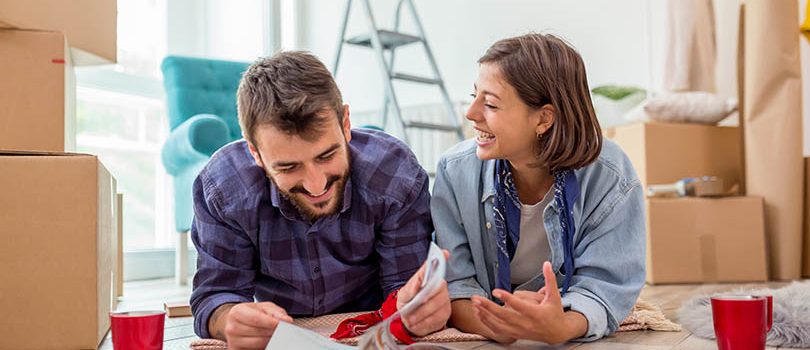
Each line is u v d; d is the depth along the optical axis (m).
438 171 1.37
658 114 2.73
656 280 2.52
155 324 0.95
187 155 2.70
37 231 1.20
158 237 3.50
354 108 4.06
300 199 1.15
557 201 1.22
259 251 1.33
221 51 3.73
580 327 1.13
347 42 3.59
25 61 1.44
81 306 1.21
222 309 1.22
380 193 1.30
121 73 3.31
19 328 1.19
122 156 3.38
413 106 3.71
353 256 1.36
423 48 3.81
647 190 2.61
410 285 1.09
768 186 2.63
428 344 1.01
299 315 1.42
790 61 2.62
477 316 1.16
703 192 2.54
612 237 1.24
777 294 1.41
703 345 1.16
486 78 1.17
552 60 1.16
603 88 3.05
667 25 2.85
